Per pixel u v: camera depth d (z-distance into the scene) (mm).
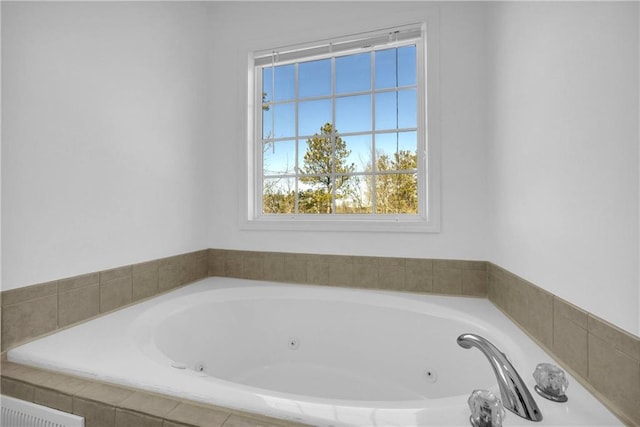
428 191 1892
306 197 2234
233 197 2268
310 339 1894
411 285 1913
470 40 1830
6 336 1159
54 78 1317
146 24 1792
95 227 1497
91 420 891
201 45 2266
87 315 1453
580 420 756
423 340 1656
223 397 856
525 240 1330
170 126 1969
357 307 1844
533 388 891
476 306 1667
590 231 915
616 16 815
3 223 1156
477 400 705
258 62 2303
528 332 1296
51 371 1054
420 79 1984
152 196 1832
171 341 1577
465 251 1831
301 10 2152
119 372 993
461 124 1837
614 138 821
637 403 729
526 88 1312
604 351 841
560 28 1068
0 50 1137
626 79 780
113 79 1589
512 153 1455
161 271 1880
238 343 1912
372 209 2090
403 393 1650
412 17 1926
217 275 2295
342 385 1745
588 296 921
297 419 785
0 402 1018
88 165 1464
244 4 2268
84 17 1444
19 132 1197
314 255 2088
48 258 1302
